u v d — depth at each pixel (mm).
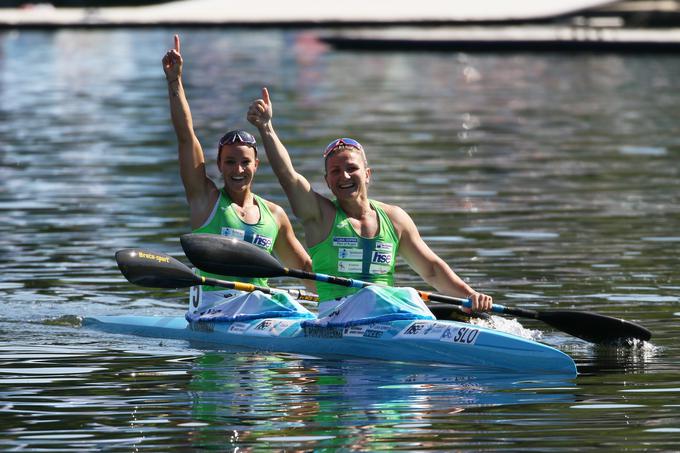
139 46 150500
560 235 44094
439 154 67562
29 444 21000
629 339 28688
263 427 21906
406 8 187875
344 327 28984
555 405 23359
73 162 63531
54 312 33312
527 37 155500
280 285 36875
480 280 36469
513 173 60375
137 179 57656
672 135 75562
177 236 43656
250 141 31828
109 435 21469
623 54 141500
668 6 170500
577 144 71875
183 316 32969
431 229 45344
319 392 24609
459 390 24703
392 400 23859
